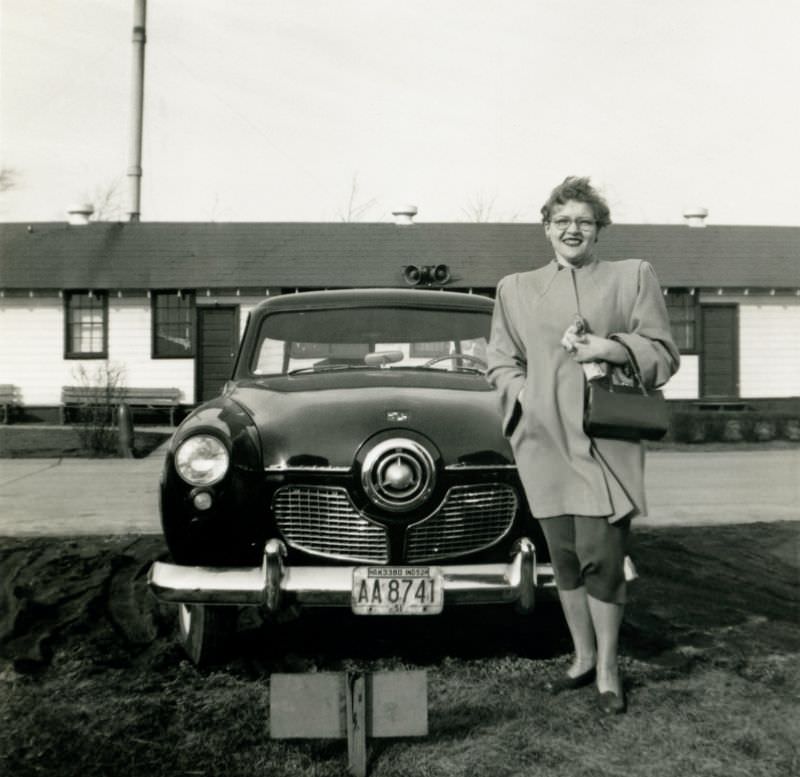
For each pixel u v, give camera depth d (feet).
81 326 63.36
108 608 15.72
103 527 23.89
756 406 63.98
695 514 26.58
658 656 13.20
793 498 29.84
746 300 65.05
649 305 10.70
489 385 13.85
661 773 9.39
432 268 60.39
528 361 10.96
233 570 11.35
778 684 12.01
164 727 10.61
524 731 10.37
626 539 10.86
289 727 9.27
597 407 10.23
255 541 11.65
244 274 62.54
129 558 19.75
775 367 65.51
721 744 10.07
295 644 13.82
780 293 65.10
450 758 9.70
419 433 11.68
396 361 15.21
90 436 44.19
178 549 11.66
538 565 11.74
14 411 62.95
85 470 37.01
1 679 12.20
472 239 67.56
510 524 11.94
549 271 11.27
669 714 10.89
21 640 13.93
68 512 26.37
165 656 13.19
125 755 9.86
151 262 64.18
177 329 63.26
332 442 11.62
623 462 10.60
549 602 12.60
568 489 10.66
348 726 9.27
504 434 11.25
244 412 12.51
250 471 11.59
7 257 64.69
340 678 9.35
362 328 15.38
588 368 10.41
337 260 64.34
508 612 15.55
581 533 10.64
